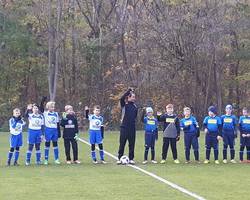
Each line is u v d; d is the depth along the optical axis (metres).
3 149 27.58
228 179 16.56
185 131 21.70
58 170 18.84
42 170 18.84
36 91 58.53
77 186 15.12
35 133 20.94
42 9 52.88
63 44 56.06
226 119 21.83
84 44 53.38
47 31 53.84
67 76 56.22
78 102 54.62
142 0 53.31
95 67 53.47
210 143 21.45
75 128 21.31
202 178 16.78
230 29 49.59
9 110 54.59
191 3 49.69
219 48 50.22
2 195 13.63
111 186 15.12
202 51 50.84
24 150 27.36
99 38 53.28
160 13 52.28
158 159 22.98
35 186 15.12
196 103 52.31
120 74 53.12
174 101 52.31
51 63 53.12
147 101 51.12
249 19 49.69
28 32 53.84
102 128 21.62
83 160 22.53
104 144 30.48
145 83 52.38
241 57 51.97
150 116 21.80
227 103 56.19
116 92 52.38
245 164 20.97
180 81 52.50
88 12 55.84
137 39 52.53
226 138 21.80
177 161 21.47
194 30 50.16
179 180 16.33
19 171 18.55
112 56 54.09
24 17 53.44
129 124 20.88
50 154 25.14
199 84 52.50
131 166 20.11
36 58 56.00
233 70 55.81
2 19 52.97
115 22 54.81
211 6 49.38
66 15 53.88
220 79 53.47
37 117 20.98
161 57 52.41
